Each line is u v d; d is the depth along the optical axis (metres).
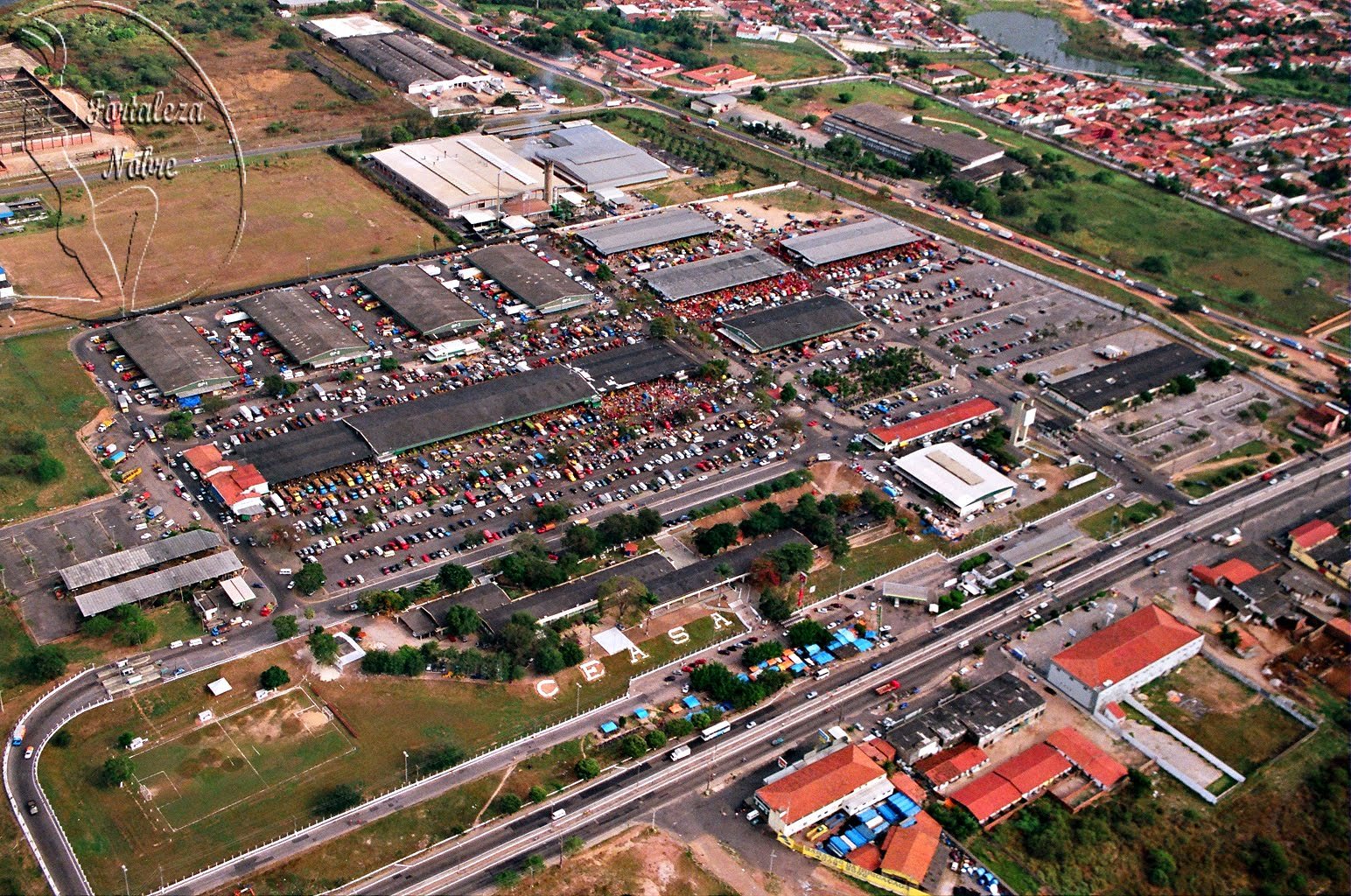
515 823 194.50
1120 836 197.88
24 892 177.88
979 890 187.25
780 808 194.38
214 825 190.75
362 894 180.25
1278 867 193.88
